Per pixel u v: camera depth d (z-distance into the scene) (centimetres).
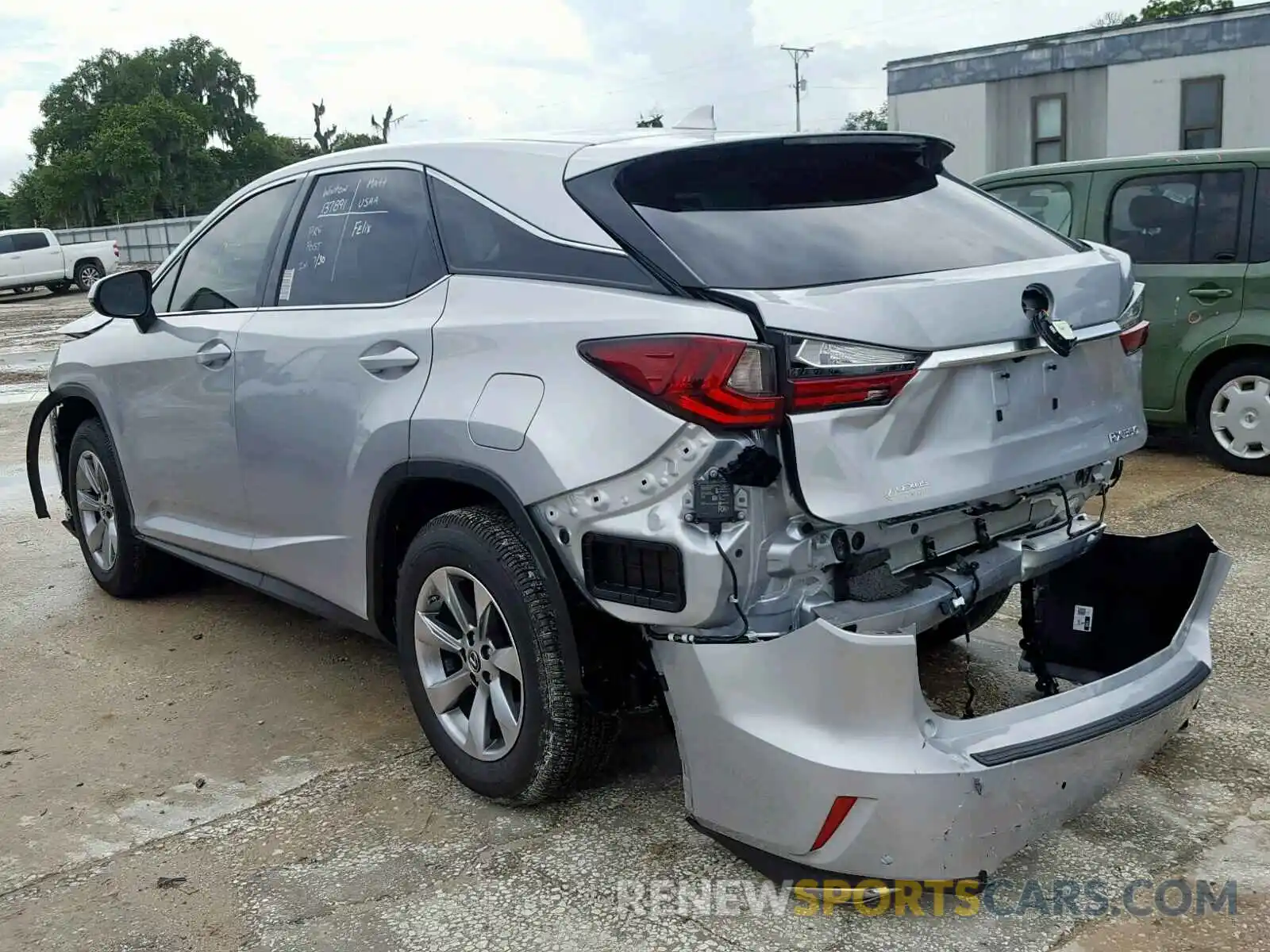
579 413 273
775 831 258
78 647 467
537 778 306
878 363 252
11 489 770
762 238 279
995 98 2016
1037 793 258
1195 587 328
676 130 333
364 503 341
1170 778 330
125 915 283
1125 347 316
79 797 342
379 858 303
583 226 294
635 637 293
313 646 460
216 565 438
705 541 255
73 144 8144
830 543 262
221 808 333
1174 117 1828
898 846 248
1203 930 263
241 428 395
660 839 306
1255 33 1723
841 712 247
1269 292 645
